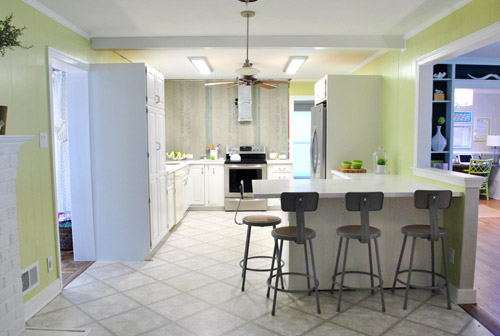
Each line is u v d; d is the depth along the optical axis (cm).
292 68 575
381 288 277
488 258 393
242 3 311
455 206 298
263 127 711
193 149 711
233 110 705
